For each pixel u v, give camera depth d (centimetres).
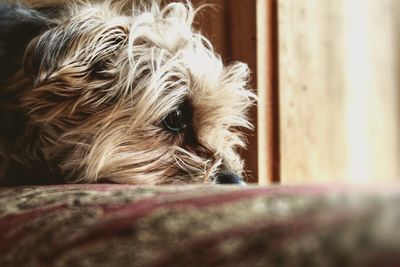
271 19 52
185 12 50
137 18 47
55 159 44
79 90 43
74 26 43
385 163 93
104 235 25
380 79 92
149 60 45
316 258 18
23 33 46
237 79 49
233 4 51
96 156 42
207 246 22
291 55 56
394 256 16
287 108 55
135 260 23
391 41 96
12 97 44
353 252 17
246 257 21
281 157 54
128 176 43
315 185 24
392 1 96
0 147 43
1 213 31
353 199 20
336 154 71
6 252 29
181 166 45
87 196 30
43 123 43
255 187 26
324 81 67
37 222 29
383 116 92
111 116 43
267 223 21
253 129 51
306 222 20
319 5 65
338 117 72
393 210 18
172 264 22
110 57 45
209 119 47
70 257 26
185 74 46
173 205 25
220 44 52
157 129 45
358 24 81
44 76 41
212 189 27
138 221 25
